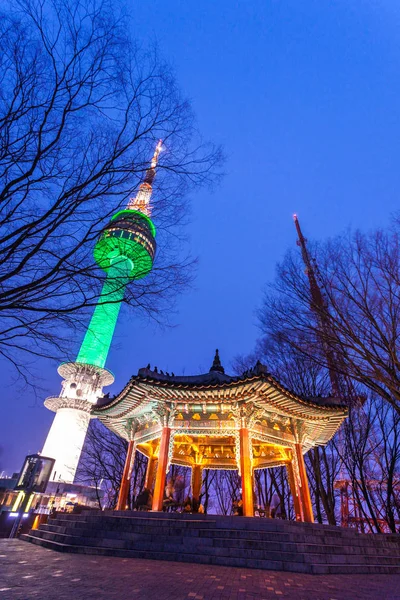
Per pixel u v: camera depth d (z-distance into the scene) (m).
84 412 54.66
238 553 11.53
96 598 6.47
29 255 7.36
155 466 22.17
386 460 22.97
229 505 38.59
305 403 18.59
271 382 17.00
